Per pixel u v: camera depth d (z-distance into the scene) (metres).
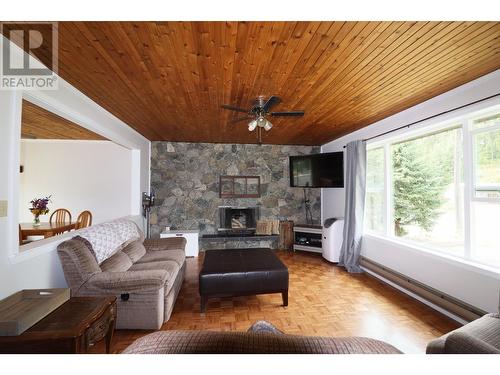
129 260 2.79
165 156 5.11
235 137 4.72
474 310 2.15
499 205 2.15
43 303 1.44
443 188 2.82
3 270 1.57
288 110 3.01
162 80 2.17
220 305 2.75
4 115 1.58
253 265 2.82
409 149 3.32
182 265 3.24
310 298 2.91
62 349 1.24
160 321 2.18
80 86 2.29
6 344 1.21
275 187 5.47
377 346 0.83
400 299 2.87
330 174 4.66
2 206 1.56
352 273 3.81
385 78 2.14
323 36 1.54
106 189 5.49
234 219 5.34
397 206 3.52
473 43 1.62
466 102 2.29
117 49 1.68
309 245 4.92
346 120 3.49
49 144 5.32
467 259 2.37
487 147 2.25
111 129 3.27
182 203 5.16
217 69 1.97
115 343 2.01
